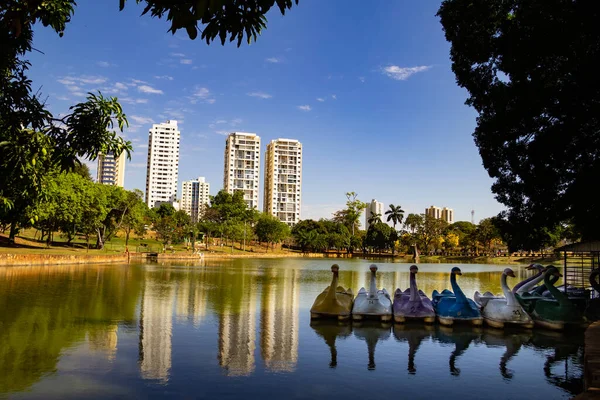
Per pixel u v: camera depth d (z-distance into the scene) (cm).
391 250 13025
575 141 1341
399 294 1712
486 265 7406
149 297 2047
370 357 1077
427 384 877
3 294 1994
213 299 2066
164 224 7812
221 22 421
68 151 655
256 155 15588
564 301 1418
